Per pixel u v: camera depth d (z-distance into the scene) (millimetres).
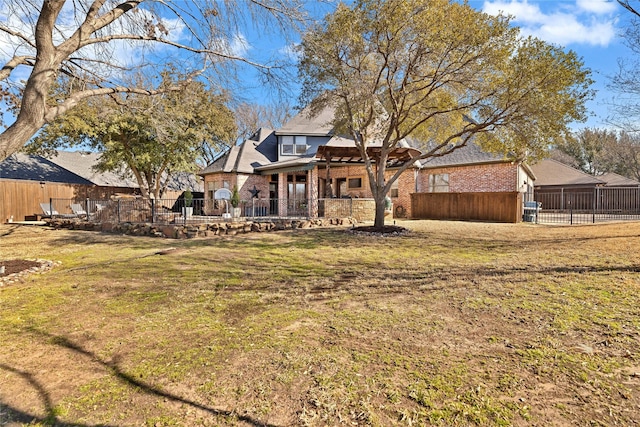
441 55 8891
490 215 14750
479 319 3422
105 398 2256
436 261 6438
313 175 16859
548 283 4590
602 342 2822
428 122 11898
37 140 17188
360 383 2346
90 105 7039
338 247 8469
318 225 13508
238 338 3131
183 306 4098
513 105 8953
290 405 2135
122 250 8648
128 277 5660
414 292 4449
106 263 6934
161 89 6102
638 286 4281
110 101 6828
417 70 9484
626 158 28578
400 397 2174
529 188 20891
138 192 26812
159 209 14594
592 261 5852
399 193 18141
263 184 19781
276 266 6363
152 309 4012
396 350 2816
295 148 20078
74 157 26531
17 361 2775
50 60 4043
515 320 3357
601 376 2334
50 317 3783
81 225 14172
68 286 5137
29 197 18797
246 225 12148
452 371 2457
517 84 8602
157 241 10352
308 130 20156
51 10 3922
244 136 26500
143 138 17781
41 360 2789
